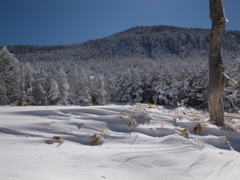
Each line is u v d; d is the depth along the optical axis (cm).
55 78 2708
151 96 3044
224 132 441
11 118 355
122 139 324
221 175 209
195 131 427
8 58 2259
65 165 184
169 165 222
